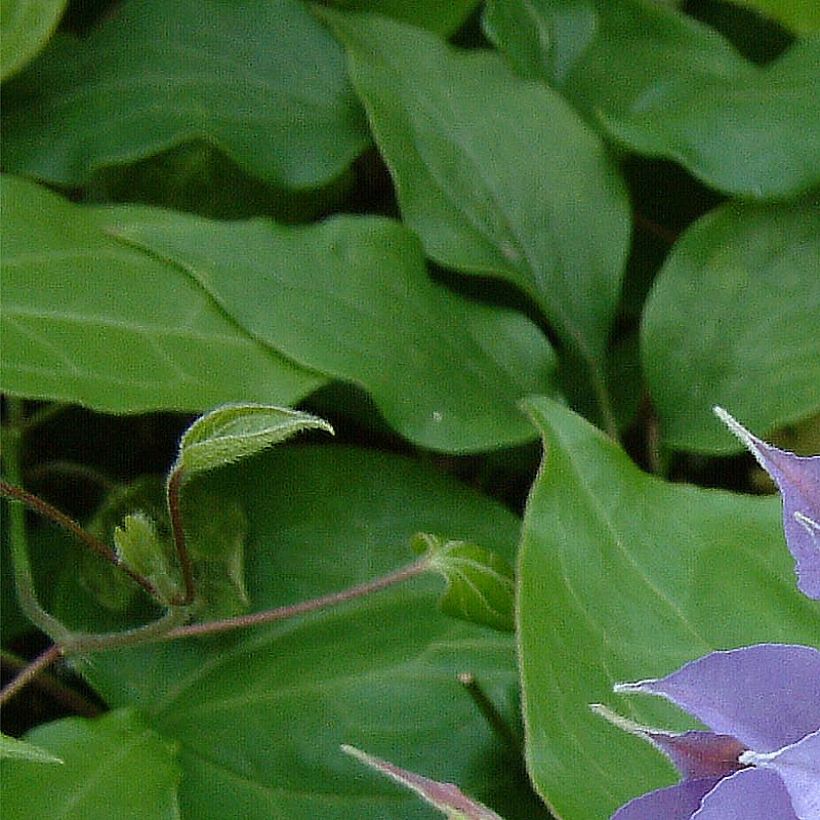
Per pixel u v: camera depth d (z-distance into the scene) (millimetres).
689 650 834
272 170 905
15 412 896
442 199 898
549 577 835
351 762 853
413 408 874
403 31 914
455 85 910
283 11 922
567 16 928
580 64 925
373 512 880
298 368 872
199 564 871
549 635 829
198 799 849
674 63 922
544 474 843
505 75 913
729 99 902
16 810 833
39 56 917
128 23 920
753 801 781
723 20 960
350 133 912
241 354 870
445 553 850
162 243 876
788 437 915
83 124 906
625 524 843
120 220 878
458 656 863
